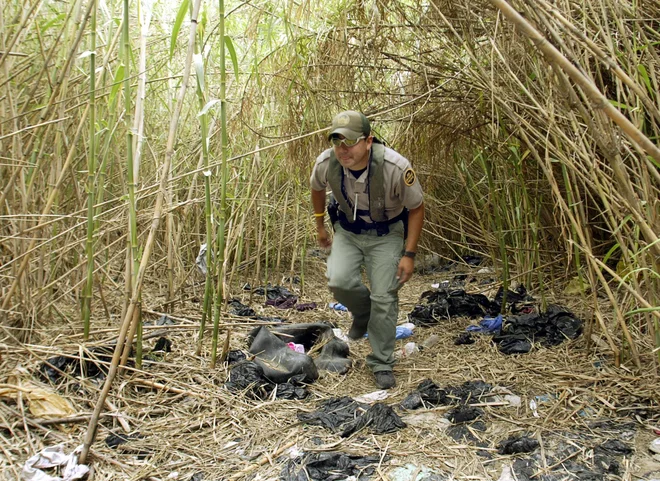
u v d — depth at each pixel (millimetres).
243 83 4820
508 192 4641
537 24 2234
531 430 2477
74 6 3244
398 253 3086
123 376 2928
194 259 5379
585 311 3750
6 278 3389
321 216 3328
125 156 4297
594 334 3486
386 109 4137
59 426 2494
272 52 4125
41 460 2211
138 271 2617
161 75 5051
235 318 4023
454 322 4164
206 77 4875
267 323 3488
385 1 3605
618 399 2705
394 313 3045
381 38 3816
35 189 3414
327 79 4023
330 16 3943
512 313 4312
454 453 2328
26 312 3232
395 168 2838
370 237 3117
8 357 2918
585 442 2355
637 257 2686
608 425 2490
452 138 4359
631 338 2926
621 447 2299
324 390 3012
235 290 5219
